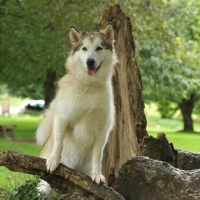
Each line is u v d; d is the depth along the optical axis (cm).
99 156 734
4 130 2359
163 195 671
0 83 2995
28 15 1912
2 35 2072
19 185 785
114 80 916
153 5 1736
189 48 2014
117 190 733
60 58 1933
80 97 709
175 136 3097
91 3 1625
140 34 1727
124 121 905
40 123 819
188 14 2056
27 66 2316
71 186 708
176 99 3216
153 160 734
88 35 747
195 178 683
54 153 708
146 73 2283
